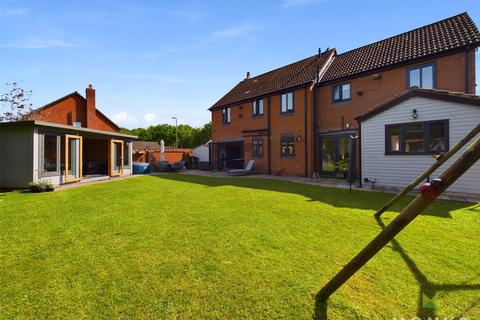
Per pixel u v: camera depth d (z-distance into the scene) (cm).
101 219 627
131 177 1745
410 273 346
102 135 1642
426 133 973
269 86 2014
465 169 218
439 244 446
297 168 1725
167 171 2333
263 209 717
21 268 371
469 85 1106
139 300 291
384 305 280
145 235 504
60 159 1334
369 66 1423
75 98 2620
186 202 824
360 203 795
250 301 288
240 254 410
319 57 1884
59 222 605
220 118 2400
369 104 1409
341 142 1536
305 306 278
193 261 387
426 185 232
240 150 2266
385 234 257
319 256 401
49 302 290
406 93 1019
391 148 1069
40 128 1216
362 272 348
